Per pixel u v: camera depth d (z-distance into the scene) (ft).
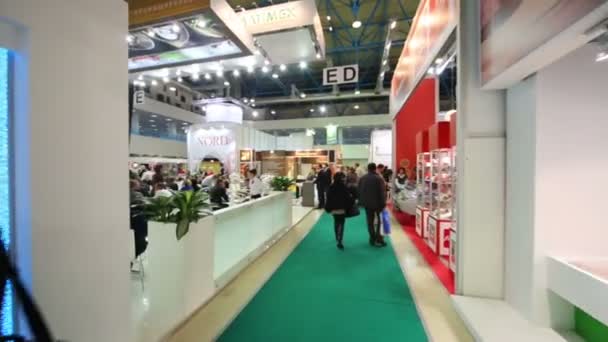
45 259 4.22
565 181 7.57
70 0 4.54
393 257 13.89
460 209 9.58
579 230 7.55
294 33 14.88
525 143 8.12
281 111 61.21
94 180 4.97
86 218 4.83
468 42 9.32
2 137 3.96
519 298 8.37
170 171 41.78
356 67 23.61
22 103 3.99
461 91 9.46
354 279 11.23
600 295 6.07
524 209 8.17
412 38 16.75
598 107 7.44
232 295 9.82
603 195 7.47
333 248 15.40
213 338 7.42
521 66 6.98
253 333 7.64
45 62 4.20
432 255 14.17
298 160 44.96
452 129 11.73
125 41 5.59
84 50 4.77
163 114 45.37
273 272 11.93
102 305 5.16
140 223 10.25
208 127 34.71
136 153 41.93
